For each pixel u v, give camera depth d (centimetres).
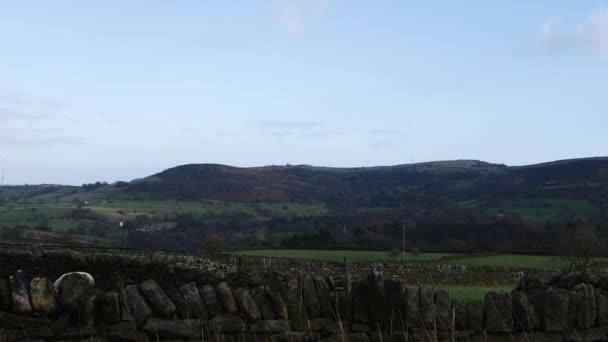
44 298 729
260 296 782
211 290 775
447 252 4888
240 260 2584
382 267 2777
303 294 784
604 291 851
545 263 3731
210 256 2712
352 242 6638
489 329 789
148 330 741
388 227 7244
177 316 759
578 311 815
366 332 771
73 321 738
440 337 768
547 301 802
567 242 3684
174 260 2425
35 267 2644
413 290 780
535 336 793
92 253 2608
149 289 755
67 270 2580
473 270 2811
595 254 3628
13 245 2970
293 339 763
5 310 723
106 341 736
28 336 718
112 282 2370
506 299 799
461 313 789
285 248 5553
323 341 766
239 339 758
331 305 786
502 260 4009
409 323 766
